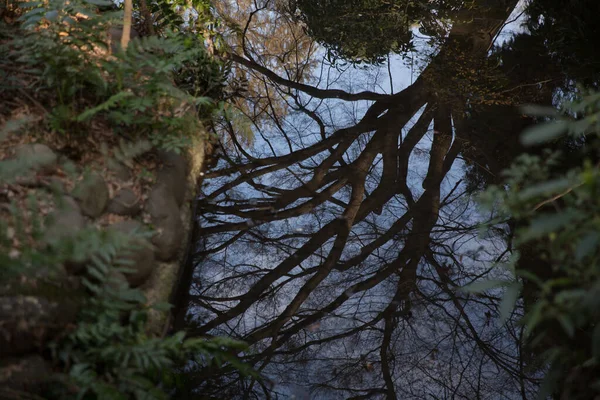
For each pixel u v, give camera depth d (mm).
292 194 5230
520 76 6973
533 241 4375
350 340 3916
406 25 8289
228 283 4227
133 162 3332
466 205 5195
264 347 3803
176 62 3695
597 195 2006
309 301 4223
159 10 5621
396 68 7523
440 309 4191
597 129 2359
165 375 2924
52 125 3117
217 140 5516
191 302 3930
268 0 8484
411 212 5129
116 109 3541
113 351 2416
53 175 2930
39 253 2328
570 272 2154
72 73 3391
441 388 3580
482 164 5594
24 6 3824
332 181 5473
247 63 7379
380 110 6645
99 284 2709
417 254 4684
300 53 7824
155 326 2949
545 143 5520
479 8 8461
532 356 3666
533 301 3967
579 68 6812
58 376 2303
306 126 6355
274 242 4676
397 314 4156
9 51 3658
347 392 3521
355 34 8133
